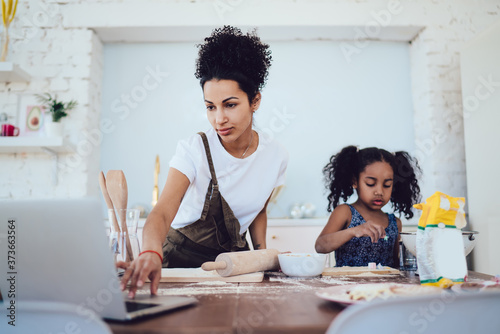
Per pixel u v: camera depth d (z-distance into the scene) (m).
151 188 2.73
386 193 1.69
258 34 2.77
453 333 0.49
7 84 2.57
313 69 2.85
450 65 2.71
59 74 2.59
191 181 1.31
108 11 2.63
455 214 0.87
